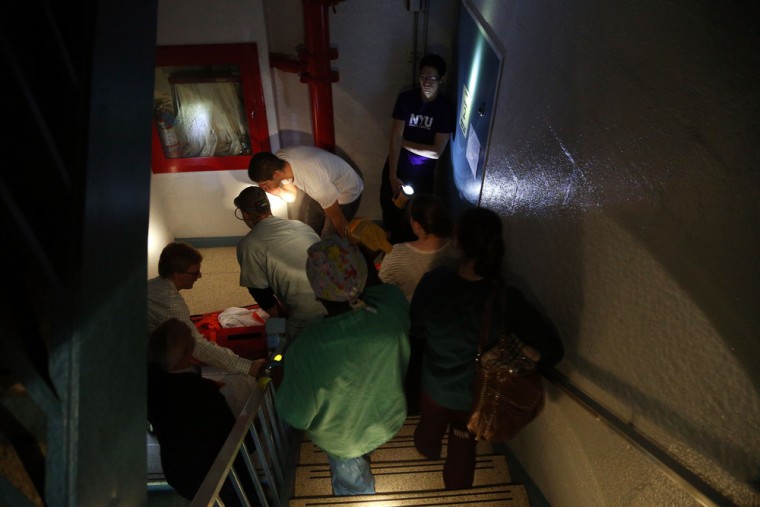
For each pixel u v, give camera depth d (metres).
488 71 3.47
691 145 1.32
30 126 0.99
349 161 5.64
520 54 2.80
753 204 1.10
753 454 1.15
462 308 1.99
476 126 3.88
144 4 1.30
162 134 4.93
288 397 1.85
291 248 3.09
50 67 1.06
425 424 2.45
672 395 1.45
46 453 1.12
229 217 5.60
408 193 4.61
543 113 2.44
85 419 1.15
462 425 2.33
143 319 1.42
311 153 4.34
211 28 4.40
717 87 1.22
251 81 4.68
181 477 2.42
